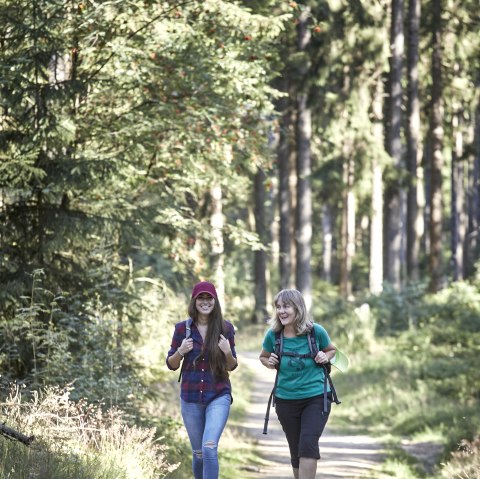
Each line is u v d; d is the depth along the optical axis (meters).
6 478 8.19
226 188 23.28
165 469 12.23
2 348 14.41
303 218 46.06
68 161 15.40
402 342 36.19
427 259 73.75
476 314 36.31
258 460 18.19
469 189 78.94
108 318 16.28
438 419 21.86
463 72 58.34
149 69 16.17
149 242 18.31
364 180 46.75
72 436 11.21
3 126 15.91
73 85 15.27
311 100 43.94
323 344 10.05
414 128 50.50
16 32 15.63
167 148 17.20
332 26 42.41
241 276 68.44
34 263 15.40
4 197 15.79
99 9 15.06
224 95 16.97
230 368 9.90
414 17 50.31
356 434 22.86
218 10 16.05
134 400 15.50
